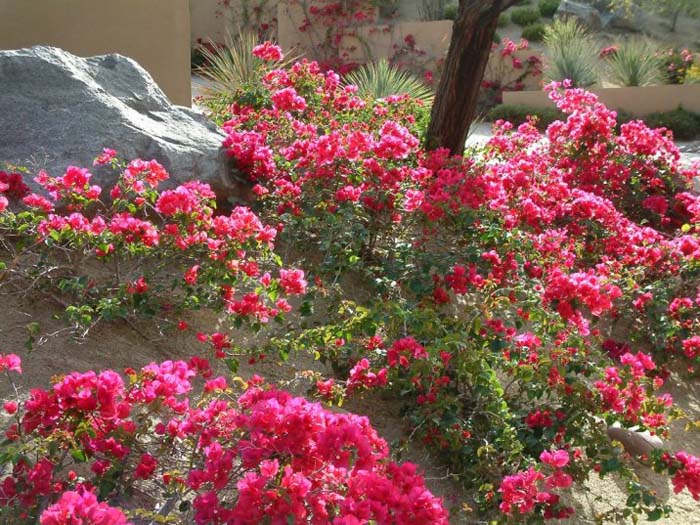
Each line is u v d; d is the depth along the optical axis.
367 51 17.55
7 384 2.87
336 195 4.42
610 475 3.68
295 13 17.77
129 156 4.27
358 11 17.72
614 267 5.18
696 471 3.22
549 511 3.07
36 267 3.42
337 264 4.07
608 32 22.06
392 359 3.29
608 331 5.12
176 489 2.37
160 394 2.40
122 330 3.46
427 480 3.22
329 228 4.25
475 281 3.99
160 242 3.49
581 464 3.39
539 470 3.12
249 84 7.07
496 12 6.45
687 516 3.58
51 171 4.05
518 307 3.84
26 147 4.14
